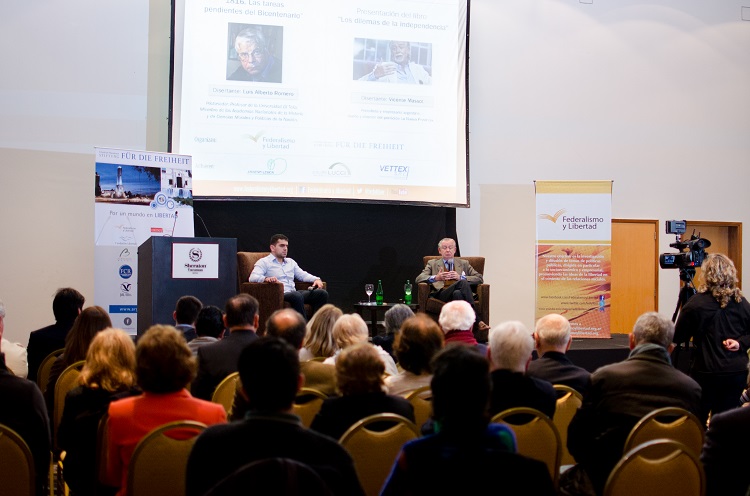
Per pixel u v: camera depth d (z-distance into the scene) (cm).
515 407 269
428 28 773
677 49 891
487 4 827
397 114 764
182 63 711
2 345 379
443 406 170
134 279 580
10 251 693
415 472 166
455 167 779
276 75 734
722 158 909
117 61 726
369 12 759
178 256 464
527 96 839
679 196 894
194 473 174
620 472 222
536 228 745
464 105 782
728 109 912
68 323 439
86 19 718
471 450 166
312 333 368
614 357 681
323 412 246
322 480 157
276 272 684
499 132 830
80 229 716
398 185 764
